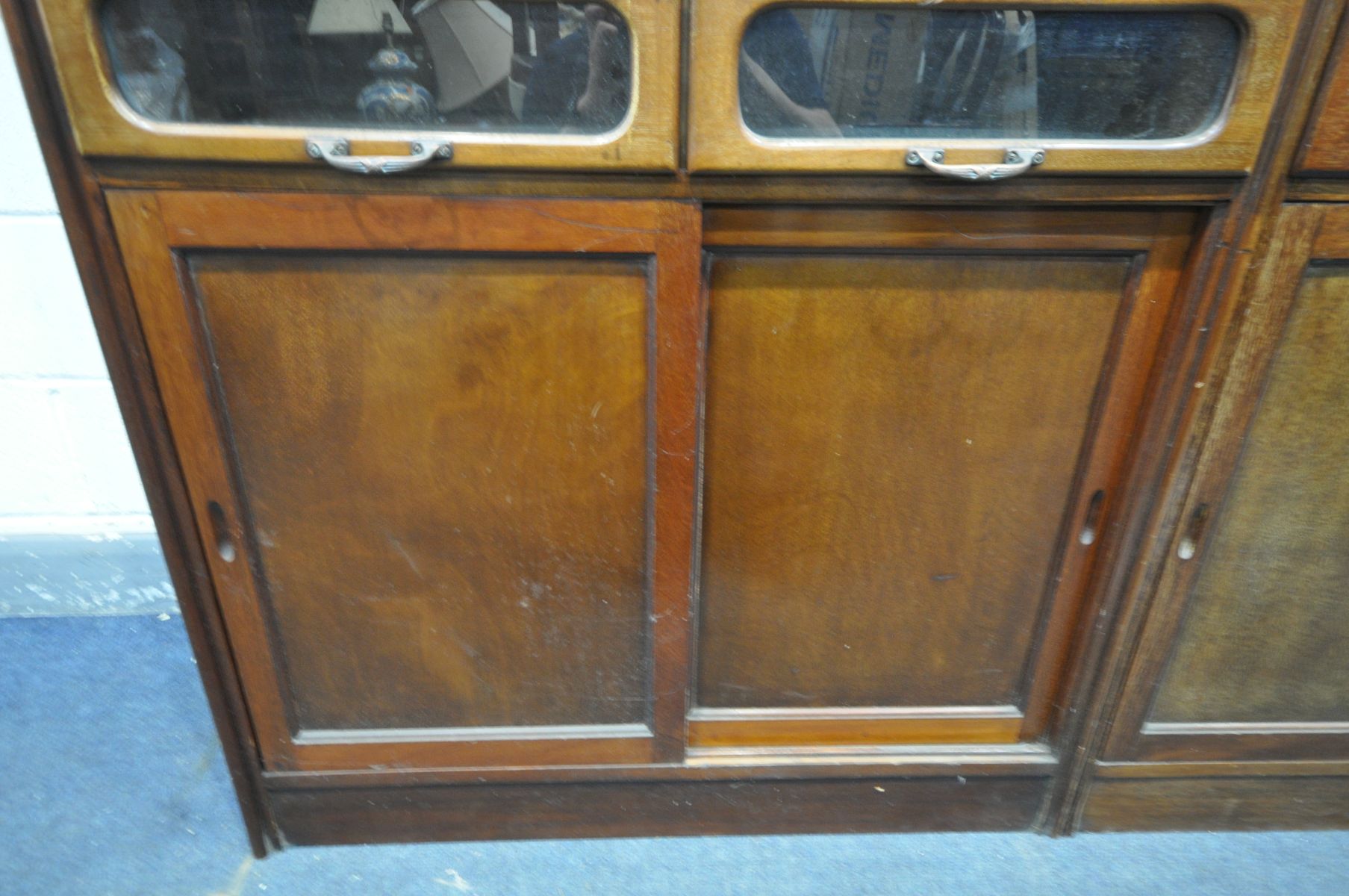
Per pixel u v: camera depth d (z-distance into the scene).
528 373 0.84
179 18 0.69
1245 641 1.03
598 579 0.96
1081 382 0.89
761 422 0.90
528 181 0.76
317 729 1.04
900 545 0.97
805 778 1.09
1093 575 0.99
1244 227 0.80
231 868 1.09
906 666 1.05
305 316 0.81
